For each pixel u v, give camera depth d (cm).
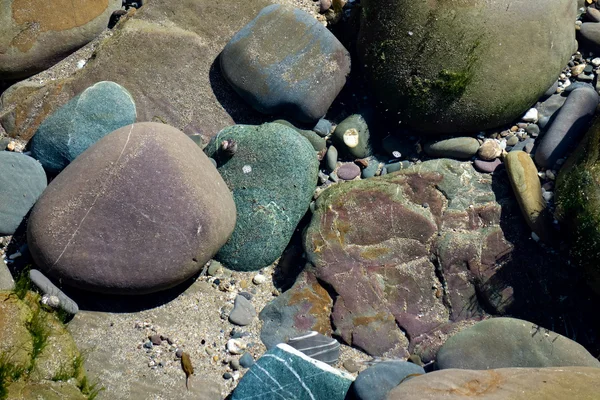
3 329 116
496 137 134
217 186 125
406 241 127
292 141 129
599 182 123
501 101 131
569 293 125
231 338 124
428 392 111
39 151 130
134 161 123
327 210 128
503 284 125
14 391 113
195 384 121
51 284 122
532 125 134
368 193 129
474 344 121
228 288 127
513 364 120
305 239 127
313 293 125
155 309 125
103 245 121
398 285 126
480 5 129
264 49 134
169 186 122
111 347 122
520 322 122
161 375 121
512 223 128
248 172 129
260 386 118
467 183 130
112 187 122
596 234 122
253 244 128
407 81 131
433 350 123
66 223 121
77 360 118
